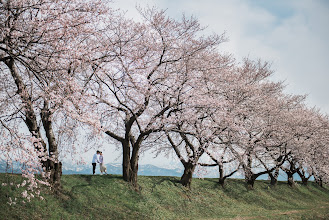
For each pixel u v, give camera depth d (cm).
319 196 4178
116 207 1898
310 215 2569
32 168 1006
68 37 1295
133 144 2430
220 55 2577
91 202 1825
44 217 1440
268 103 3169
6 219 1278
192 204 2475
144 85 2009
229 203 2831
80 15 1366
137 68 1938
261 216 2342
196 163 2561
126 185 2234
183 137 2666
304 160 3641
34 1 1238
